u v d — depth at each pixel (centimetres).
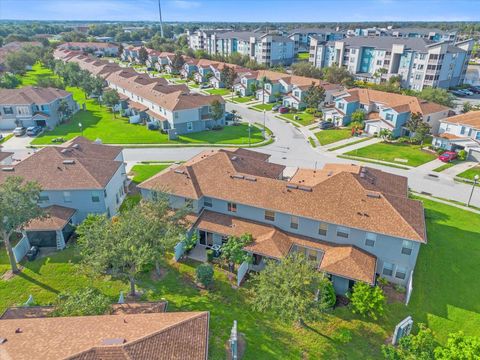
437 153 6109
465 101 9781
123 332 1973
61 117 8119
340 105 7856
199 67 12962
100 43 19850
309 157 6106
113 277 2883
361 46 12331
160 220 3134
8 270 3328
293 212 3347
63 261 3462
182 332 1997
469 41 11331
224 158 4069
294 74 11806
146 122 7944
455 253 3581
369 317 2819
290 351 2497
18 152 6231
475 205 4519
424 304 2942
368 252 3188
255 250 3259
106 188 3984
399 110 6788
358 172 3750
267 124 8081
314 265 2880
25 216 3038
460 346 2136
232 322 2738
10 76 10856
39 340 1920
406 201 3312
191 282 3191
